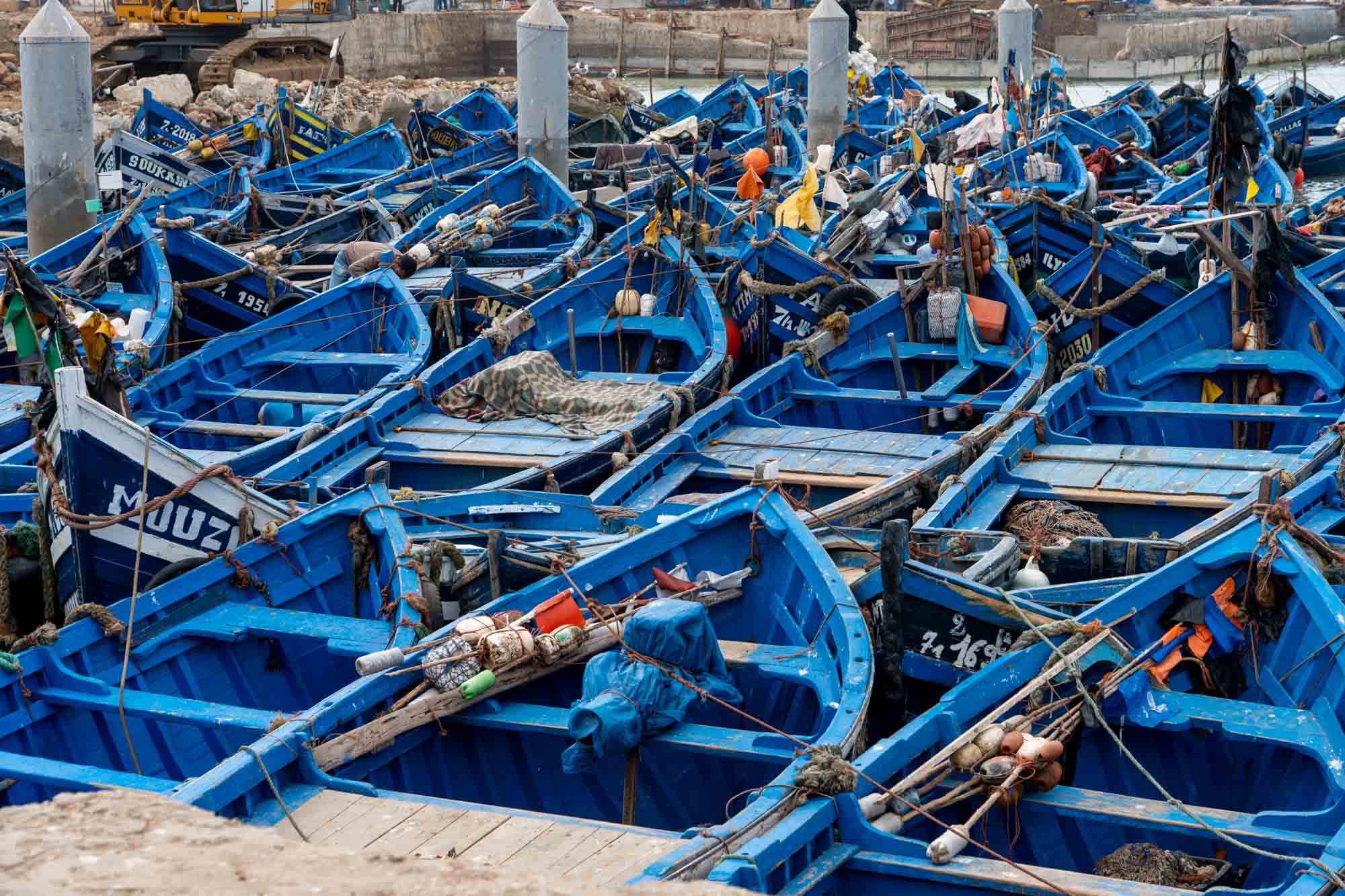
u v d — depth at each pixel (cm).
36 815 518
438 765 901
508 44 7438
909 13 7688
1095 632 924
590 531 1230
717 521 1052
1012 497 1292
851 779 753
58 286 1991
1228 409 1569
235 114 4566
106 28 5569
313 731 819
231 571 1060
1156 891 702
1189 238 2325
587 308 1958
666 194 2016
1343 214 2652
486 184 2709
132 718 941
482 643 898
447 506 1202
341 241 2675
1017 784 810
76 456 1044
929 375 1834
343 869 482
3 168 3225
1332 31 9631
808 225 2053
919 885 734
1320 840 757
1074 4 8744
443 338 1941
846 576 1076
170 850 491
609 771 904
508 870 493
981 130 2959
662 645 884
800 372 1706
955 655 939
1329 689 910
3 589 1056
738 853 695
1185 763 933
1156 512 1283
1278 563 977
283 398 1664
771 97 3588
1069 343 1900
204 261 2047
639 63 7931
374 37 6806
